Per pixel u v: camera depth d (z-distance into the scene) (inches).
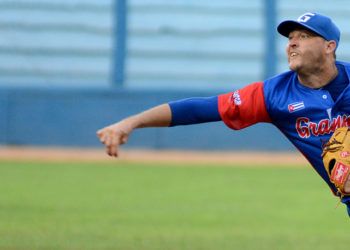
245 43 3535.9
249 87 871.1
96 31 3521.2
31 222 1707.7
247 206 2005.4
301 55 832.9
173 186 2358.5
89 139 3371.1
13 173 2608.3
